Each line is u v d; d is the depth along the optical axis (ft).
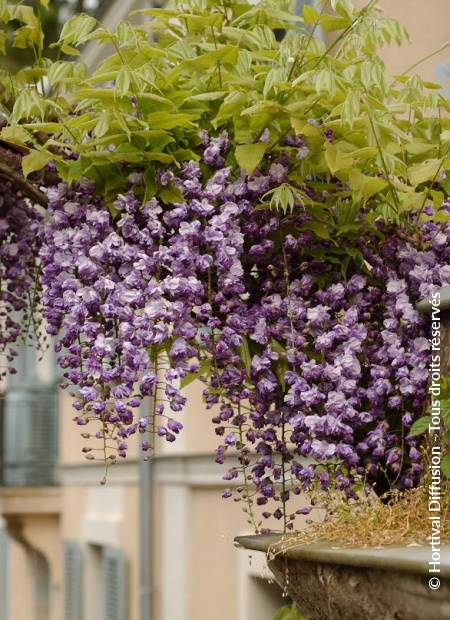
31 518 53.52
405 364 10.90
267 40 12.05
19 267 13.51
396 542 9.14
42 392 54.85
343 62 11.59
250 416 11.10
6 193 13.30
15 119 11.58
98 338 10.72
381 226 11.48
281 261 11.41
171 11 12.36
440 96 12.01
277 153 11.37
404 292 11.14
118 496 43.80
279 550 9.59
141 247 11.14
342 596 8.76
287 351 10.92
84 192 11.44
